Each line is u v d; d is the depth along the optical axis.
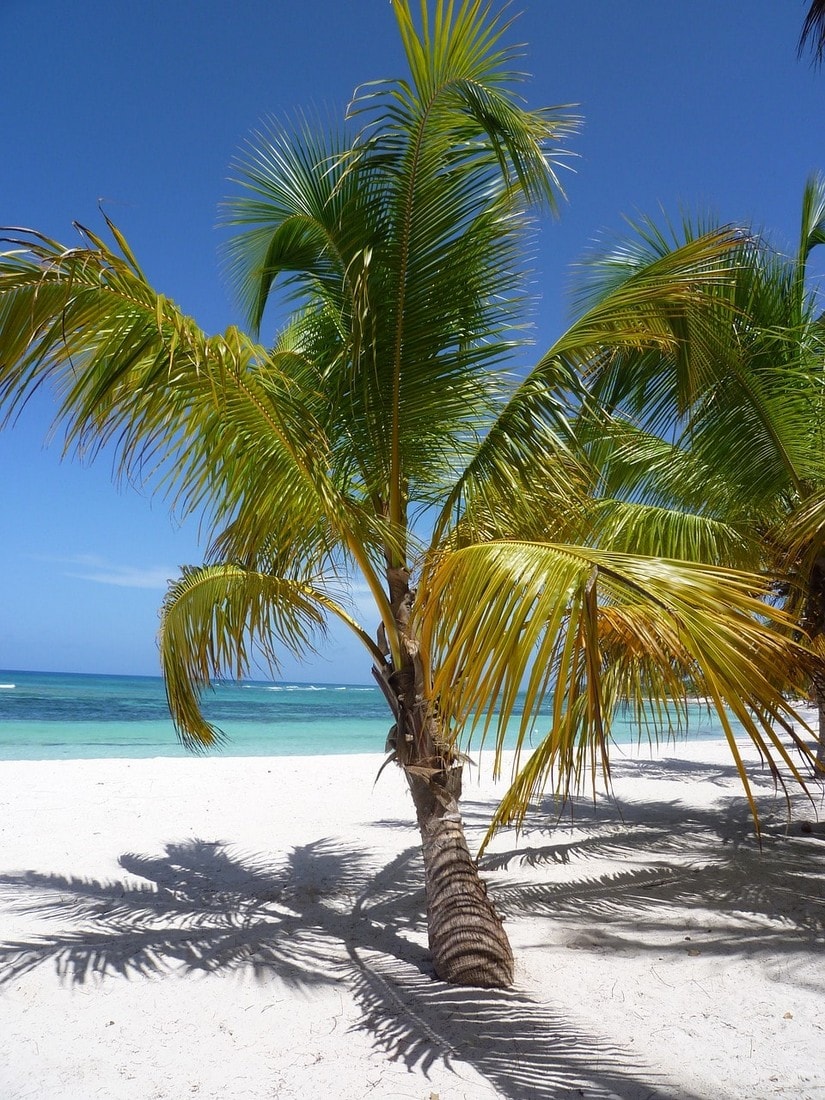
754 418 5.69
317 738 23.05
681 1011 3.48
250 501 3.76
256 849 6.73
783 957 4.15
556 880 5.75
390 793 9.90
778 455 5.78
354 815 8.35
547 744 3.69
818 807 9.12
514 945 4.34
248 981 3.79
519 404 3.72
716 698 2.19
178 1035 3.22
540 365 3.79
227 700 52.19
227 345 3.20
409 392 3.93
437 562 3.75
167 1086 2.82
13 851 6.40
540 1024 3.32
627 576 2.48
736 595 2.44
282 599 4.43
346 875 5.91
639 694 5.14
